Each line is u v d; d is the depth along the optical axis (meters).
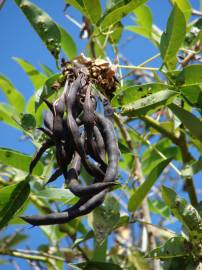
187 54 0.96
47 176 0.85
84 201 0.64
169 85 0.84
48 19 0.87
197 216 0.82
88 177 1.06
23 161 0.85
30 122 0.85
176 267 0.83
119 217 0.84
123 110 0.83
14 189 0.82
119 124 1.06
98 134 0.69
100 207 0.85
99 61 0.79
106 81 0.79
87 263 0.90
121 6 0.87
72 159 0.69
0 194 0.82
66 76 0.75
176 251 0.83
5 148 0.84
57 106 0.69
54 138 0.68
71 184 0.65
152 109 0.84
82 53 0.79
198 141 0.96
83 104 0.69
